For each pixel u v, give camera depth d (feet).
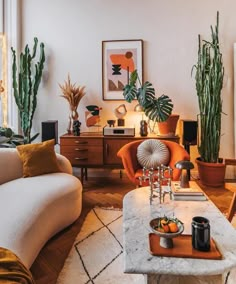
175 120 12.77
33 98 13.92
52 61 14.46
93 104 14.46
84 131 14.53
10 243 5.40
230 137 13.84
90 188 12.93
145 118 14.12
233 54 13.48
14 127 14.90
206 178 12.78
